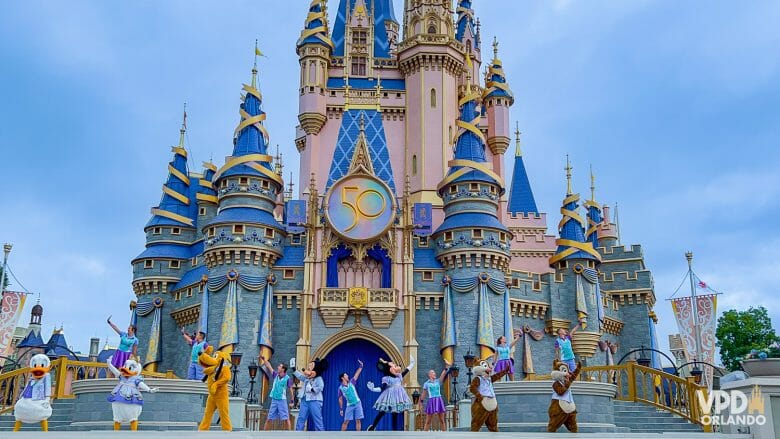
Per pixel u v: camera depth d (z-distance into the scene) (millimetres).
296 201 52125
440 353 48406
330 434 16781
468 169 52250
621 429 28422
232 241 48562
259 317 47938
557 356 53719
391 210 50312
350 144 57812
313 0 69125
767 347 68812
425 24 68750
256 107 54562
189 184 60062
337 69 68750
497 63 74062
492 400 22844
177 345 52594
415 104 66312
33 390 21953
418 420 39719
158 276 54031
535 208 73312
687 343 56875
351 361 48531
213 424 30609
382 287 49750
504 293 49875
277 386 30203
